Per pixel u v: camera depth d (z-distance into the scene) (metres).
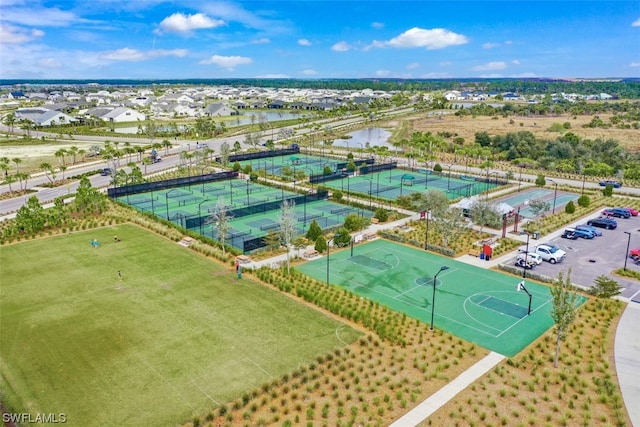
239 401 24.53
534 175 90.62
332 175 83.88
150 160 97.69
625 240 52.97
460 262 45.94
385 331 31.42
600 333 32.41
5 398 24.86
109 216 59.34
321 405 24.80
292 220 43.81
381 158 105.69
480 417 23.75
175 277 41.12
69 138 135.38
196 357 28.73
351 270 43.78
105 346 29.84
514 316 34.94
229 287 39.28
